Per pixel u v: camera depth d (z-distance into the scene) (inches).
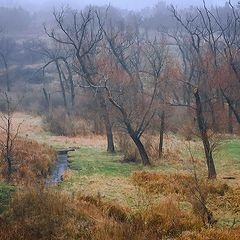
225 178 1110.4
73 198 767.7
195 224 703.7
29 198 684.1
